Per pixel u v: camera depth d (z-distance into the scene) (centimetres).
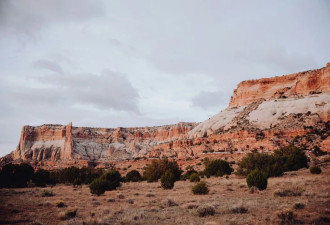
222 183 4194
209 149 12175
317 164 6397
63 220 1677
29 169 6003
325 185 2767
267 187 3083
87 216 1748
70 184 6594
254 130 12188
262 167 5088
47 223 1587
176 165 6825
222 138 12800
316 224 1277
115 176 4716
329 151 8775
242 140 11581
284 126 11988
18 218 1709
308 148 9369
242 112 16162
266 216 1497
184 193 3180
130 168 13350
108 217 1664
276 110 14325
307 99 13925
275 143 10206
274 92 17025
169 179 3978
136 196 3056
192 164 10431
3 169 5591
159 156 14562
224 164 6556
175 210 1905
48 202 2359
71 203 2461
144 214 1730
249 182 2959
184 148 14000
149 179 6481
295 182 3259
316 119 11819
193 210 1820
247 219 1458
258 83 18150
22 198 2961
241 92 18675
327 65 14700
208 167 6606
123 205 2259
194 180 5109
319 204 1734
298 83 15725
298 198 2064
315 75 15100
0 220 1639
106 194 3394
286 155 6284
